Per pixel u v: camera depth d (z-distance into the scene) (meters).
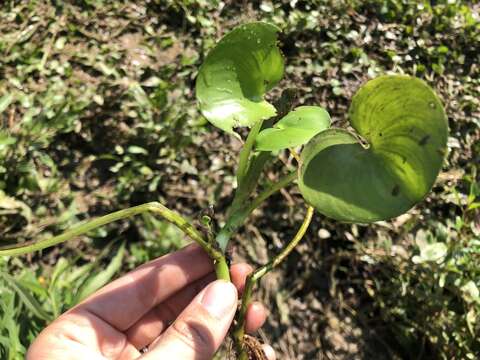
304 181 0.13
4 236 0.28
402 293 0.25
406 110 0.12
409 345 0.26
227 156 0.30
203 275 0.20
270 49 0.16
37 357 0.17
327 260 0.28
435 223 0.28
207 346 0.16
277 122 0.17
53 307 0.24
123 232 0.28
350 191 0.13
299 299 0.28
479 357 0.25
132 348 0.20
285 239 0.29
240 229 0.28
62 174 0.30
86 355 0.18
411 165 0.12
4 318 0.22
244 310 0.17
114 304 0.19
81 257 0.28
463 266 0.25
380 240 0.28
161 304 0.20
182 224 0.16
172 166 0.30
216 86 0.16
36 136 0.30
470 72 0.35
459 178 0.30
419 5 0.35
